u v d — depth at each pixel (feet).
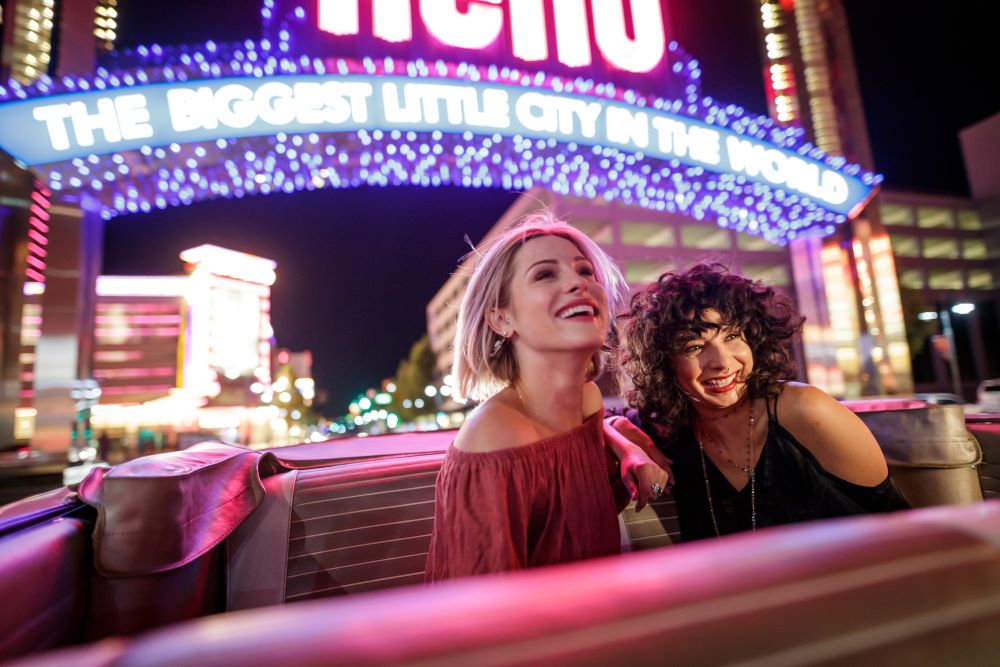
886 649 0.85
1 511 2.98
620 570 0.92
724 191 30.76
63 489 3.80
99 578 3.02
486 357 3.30
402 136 23.70
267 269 217.56
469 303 3.39
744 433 4.17
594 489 3.08
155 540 3.01
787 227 36.06
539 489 2.77
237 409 189.06
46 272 22.49
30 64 21.58
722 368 3.87
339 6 29.07
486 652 0.66
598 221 83.76
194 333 185.88
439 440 6.23
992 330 110.83
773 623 0.81
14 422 21.71
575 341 2.91
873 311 45.47
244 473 4.11
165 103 19.98
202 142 20.51
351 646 0.65
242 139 21.20
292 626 0.71
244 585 3.78
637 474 3.17
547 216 3.74
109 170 20.20
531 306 3.01
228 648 0.63
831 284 47.21
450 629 0.71
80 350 23.09
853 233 46.93
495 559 2.46
